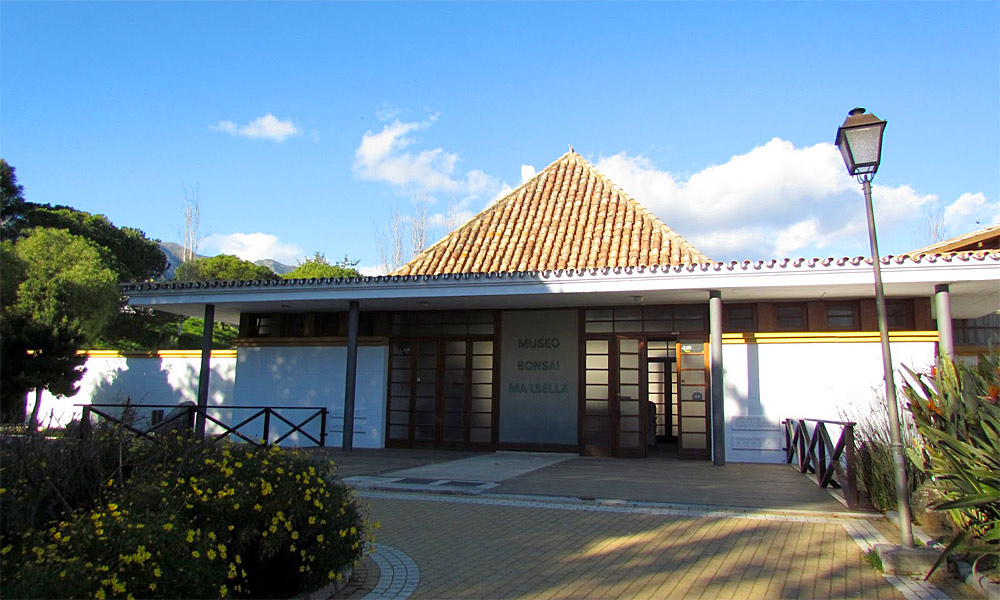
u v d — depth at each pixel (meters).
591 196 17.48
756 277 11.25
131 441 5.15
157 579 3.52
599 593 4.73
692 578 5.07
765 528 6.69
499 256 15.71
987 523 5.34
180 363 17.69
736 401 12.60
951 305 12.70
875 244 6.10
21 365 15.98
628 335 13.64
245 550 4.43
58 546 3.53
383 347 14.91
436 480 9.52
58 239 21.59
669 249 14.79
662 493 8.54
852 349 12.25
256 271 33.97
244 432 15.38
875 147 6.12
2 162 25.59
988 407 5.33
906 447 6.76
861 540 6.18
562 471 10.70
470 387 14.52
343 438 13.77
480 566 5.41
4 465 4.26
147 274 32.66
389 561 5.55
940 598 4.64
